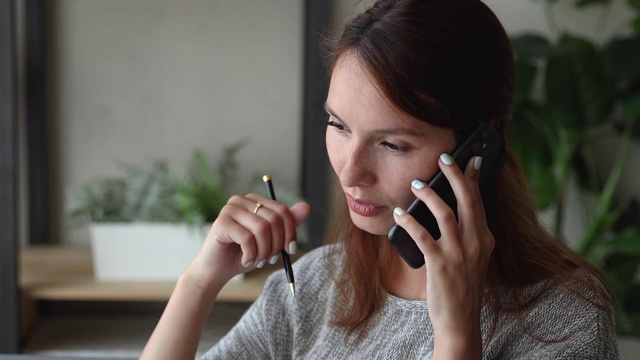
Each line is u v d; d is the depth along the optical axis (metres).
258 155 2.17
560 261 0.92
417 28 0.78
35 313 1.99
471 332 0.79
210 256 0.97
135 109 2.15
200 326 1.00
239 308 2.04
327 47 0.88
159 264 1.86
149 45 2.13
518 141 2.08
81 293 1.79
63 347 1.81
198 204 1.82
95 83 2.14
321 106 1.75
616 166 2.21
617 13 2.17
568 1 2.17
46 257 2.04
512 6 2.18
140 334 1.92
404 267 0.97
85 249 2.15
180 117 2.16
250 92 2.15
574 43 1.99
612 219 2.11
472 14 0.80
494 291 0.90
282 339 1.05
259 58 2.14
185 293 0.99
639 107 1.98
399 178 0.82
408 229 0.79
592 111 2.01
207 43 2.14
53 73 2.13
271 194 0.96
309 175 1.78
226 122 2.16
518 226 0.93
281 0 2.12
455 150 0.82
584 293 0.87
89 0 2.11
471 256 0.79
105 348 1.81
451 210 0.79
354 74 0.79
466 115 0.80
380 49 0.78
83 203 1.88
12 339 1.76
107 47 2.13
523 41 2.01
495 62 0.82
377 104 0.78
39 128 2.09
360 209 0.85
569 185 2.25
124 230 1.84
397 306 0.95
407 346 0.93
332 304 1.01
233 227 0.94
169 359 0.99
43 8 2.07
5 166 1.73
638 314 2.01
